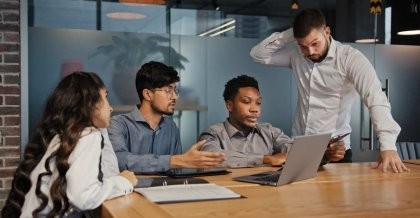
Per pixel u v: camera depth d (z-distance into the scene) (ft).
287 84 13.52
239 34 13.19
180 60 12.71
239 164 7.88
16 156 11.42
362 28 14.26
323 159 7.77
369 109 8.02
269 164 8.00
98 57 12.10
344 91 9.00
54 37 11.80
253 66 13.29
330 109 9.20
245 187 5.98
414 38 14.53
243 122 8.57
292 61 9.67
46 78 11.75
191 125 12.80
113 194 5.24
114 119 8.00
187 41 12.76
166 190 5.59
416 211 4.66
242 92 8.50
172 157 7.00
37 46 11.68
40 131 5.63
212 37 12.96
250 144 8.74
